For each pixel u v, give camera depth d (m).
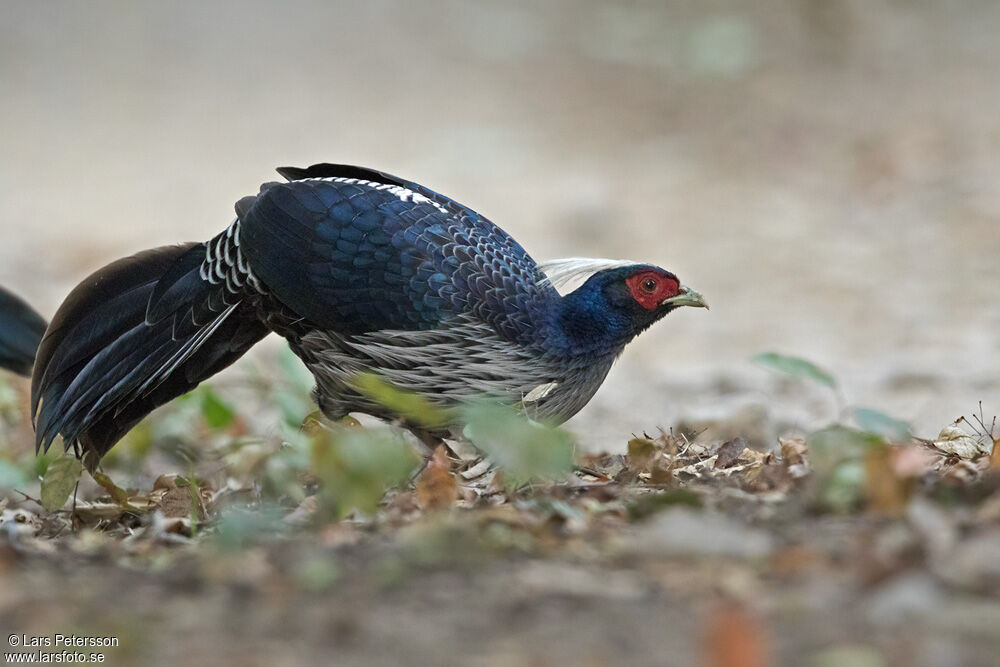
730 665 5.19
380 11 39.62
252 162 29.86
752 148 27.66
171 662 5.44
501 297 9.77
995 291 19.14
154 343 10.20
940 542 6.45
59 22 40.25
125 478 12.66
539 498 7.99
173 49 38.03
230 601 6.09
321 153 30.00
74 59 37.62
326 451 7.96
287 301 9.82
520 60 34.72
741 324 19.17
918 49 31.42
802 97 29.72
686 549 6.60
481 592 6.09
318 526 7.99
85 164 30.28
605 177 26.91
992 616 5.61
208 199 27.72
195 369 10.60
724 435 13.06
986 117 27.22
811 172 26.09
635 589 6.10
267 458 9.86
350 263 9.68
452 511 7.98
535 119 30.91
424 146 29.78
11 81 36.19
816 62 31.39
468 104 32.28
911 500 7.36
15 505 11.01
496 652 5.45
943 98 28.67
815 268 21.17
